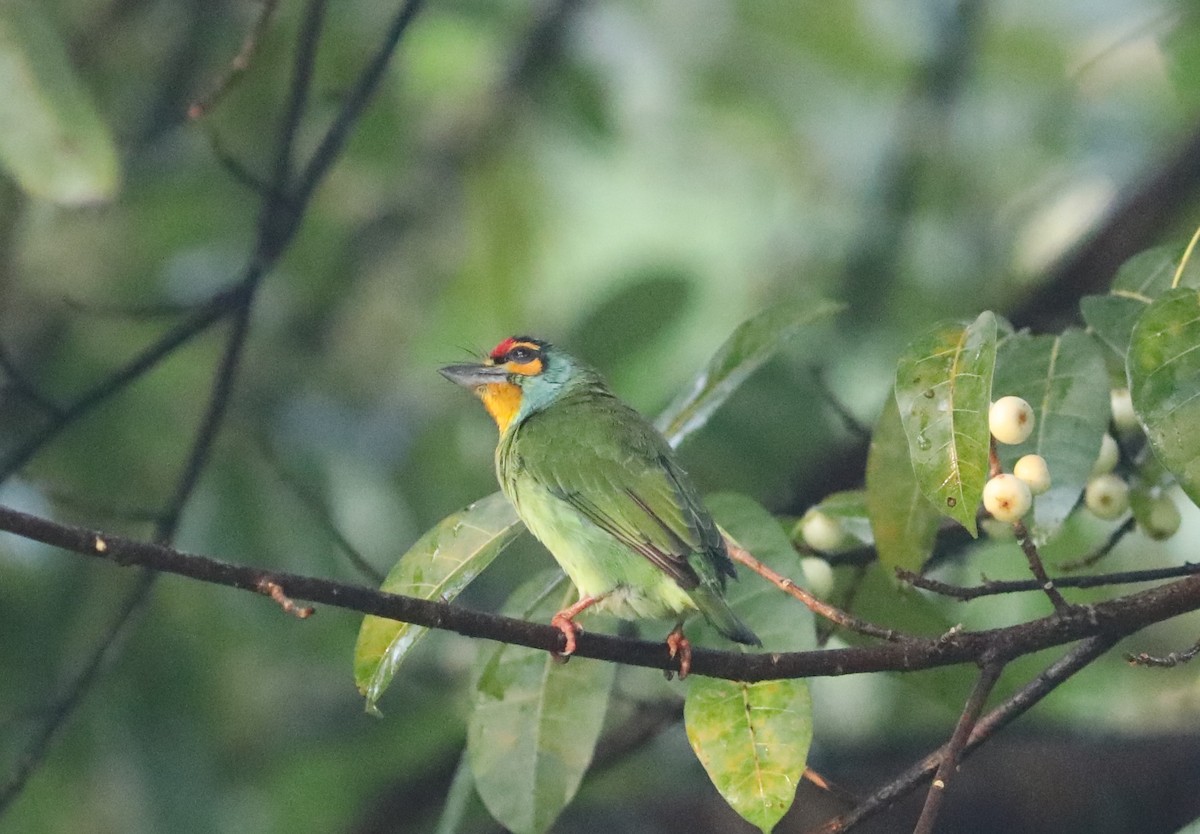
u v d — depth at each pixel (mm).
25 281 12430
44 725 9375
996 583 6461
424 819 11406
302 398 12117
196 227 12719
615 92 13742
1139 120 13656
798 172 13914
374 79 9812
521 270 13406
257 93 12938
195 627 11008
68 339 12242
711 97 14016
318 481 11359
